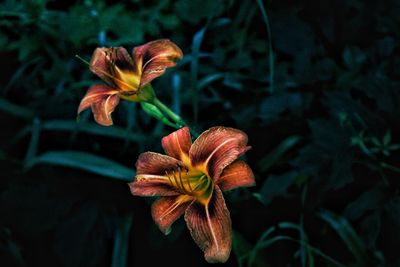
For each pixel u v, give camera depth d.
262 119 0.90
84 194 0.87
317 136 0.81
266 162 0.87
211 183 0.61
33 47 0.96
